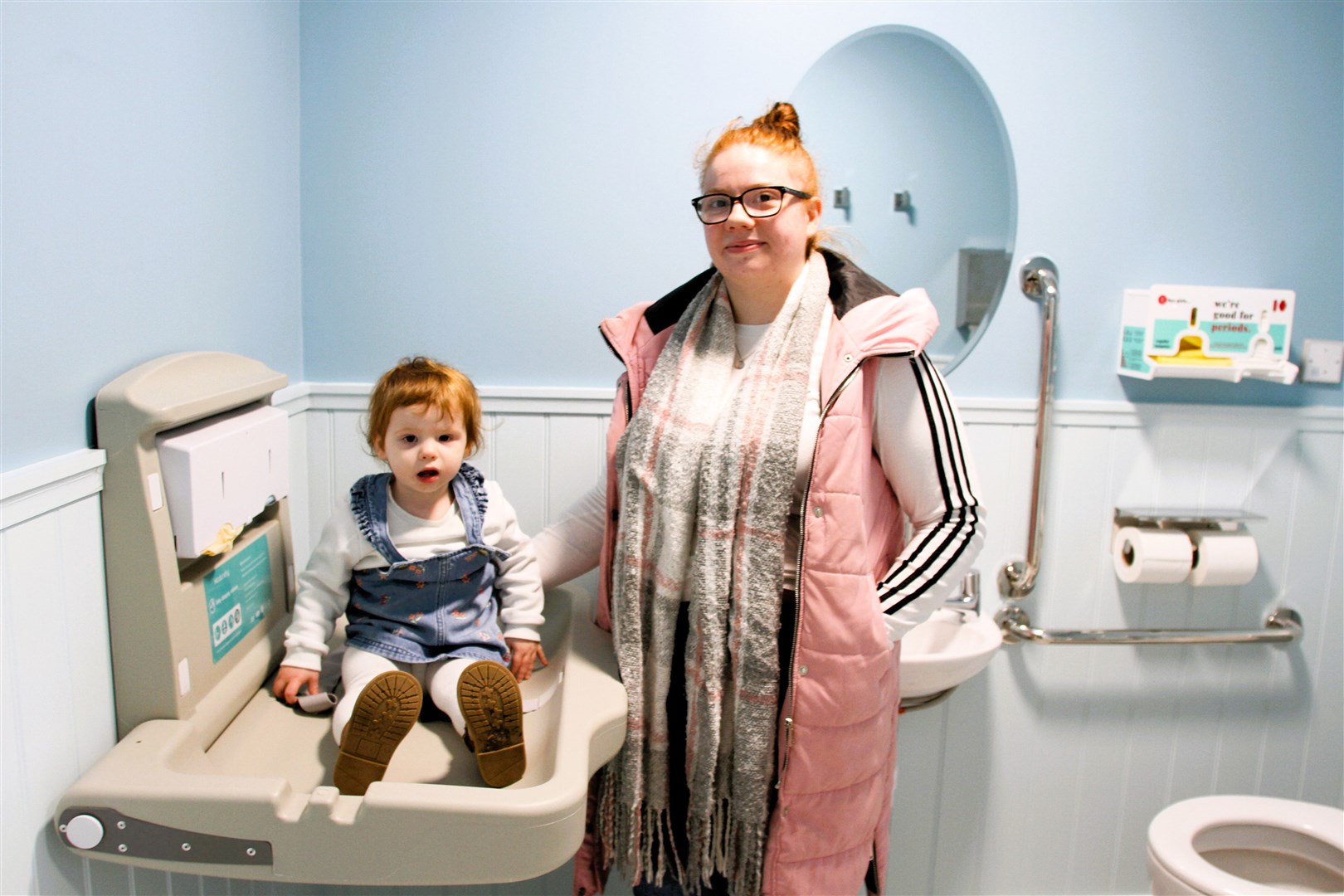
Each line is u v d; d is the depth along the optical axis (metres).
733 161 1.00
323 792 0.77
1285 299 1.51
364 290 1.43
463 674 0.84
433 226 1.43
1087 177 1.51
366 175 1.40
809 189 1.06
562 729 0.90
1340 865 1.37
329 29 1.37
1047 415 1.51
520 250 1.45
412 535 1.04
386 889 1.50
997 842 1.70
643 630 1.07
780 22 1.43
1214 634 1.61
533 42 1.40
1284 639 1.63
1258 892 1.21
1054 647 1.64
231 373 0.98
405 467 0.99
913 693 1.38
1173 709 1.69
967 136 1.49
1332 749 1.73
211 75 1.06
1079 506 1.60
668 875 1.16
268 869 0.77
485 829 0.77
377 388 1.02
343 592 1.05
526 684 1.12
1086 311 1.55
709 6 1.42
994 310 1.53
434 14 1.38
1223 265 1.55
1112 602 1.64
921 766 1.66
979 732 1.66
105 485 0.81
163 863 0.77
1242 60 1.50
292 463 1.37
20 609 0.71
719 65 1.43
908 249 1.51
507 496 1.50
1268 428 1.60
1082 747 1.68
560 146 1.43
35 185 0.72
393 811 0.76
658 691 1.06
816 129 1.46
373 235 1.42
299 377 1.42
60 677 0.76
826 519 0.95
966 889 1.71
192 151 1.01
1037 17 1.46
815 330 1.02
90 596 0.80
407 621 1.03
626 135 1.43
